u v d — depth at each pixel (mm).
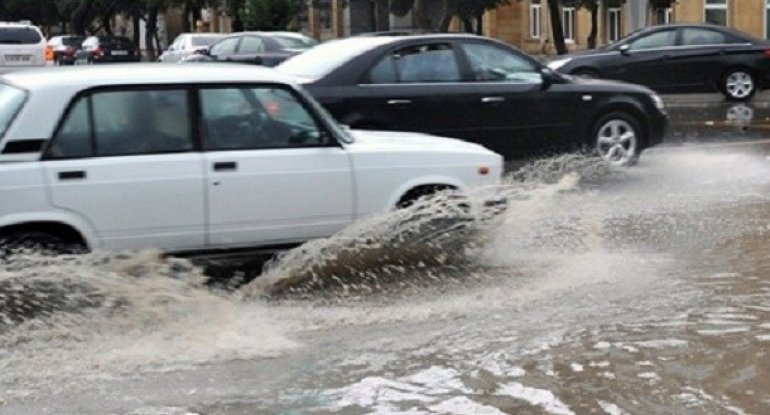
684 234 11875
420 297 9500
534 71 15711
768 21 51625
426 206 10305
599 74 29062
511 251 11094
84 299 8953
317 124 10031
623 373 7316
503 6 59031
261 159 9680
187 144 9500
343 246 10031
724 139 20547
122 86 9375
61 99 9141
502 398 6918
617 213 13133
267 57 31438
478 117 15180
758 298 9094
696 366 7410
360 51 14875
